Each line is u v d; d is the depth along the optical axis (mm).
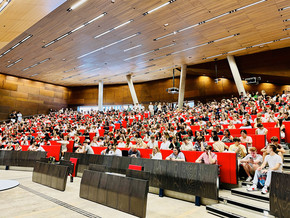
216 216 3615
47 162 6383
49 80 24609
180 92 18859
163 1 9477
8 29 7895
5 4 6305
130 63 18219
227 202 3916
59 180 5418
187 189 4391
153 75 22906
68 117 20328
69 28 11773
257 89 19656
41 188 5523
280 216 3014
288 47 14859
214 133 6137
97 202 4348
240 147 5227
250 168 4617
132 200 3750
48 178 5793
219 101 21266
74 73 21391
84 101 27578
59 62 17703
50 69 19922
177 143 6184
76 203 4316
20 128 15359
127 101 26438
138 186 3764
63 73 21422
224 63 17469
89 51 15250
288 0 9430
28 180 6523
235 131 7262
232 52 15789
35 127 15680
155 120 13500
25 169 8328
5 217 3531
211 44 14250
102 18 10812
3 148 10469
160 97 24719
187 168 4531
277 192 3125
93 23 11305
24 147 9898
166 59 17344
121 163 6016
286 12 10391
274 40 13688
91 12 10242
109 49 14930
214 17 10836
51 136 12703
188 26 11789
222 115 10008
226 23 11430
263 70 15805
